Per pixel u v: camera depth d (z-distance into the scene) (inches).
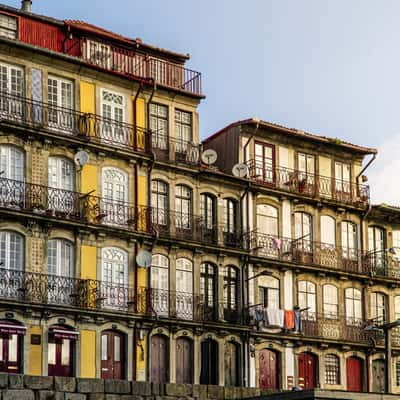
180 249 1828.2
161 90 1857.8
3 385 1347.2
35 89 1692.9
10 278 1598.2
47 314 1615.4
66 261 1675.7
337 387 2012.8
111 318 1691.7
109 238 1728.6
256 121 1989.4
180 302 1803.6
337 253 2086.6
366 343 2070.6
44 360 1606.8
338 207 2103.8
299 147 2087.8
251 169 1980.8
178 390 1525.6
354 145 2161.7
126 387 1466.5
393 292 2170.3
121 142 1774.1
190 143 1886.1
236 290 1902.1
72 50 1798.7
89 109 1753.2
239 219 1935.3
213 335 1833.2
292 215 2032.5
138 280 1747.0
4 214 1601.9
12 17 1747.0
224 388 1583.4
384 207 2161.7
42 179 1667.1
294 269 1998.0
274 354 1940.2
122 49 1852.9
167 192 1836.9
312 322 1999.3
